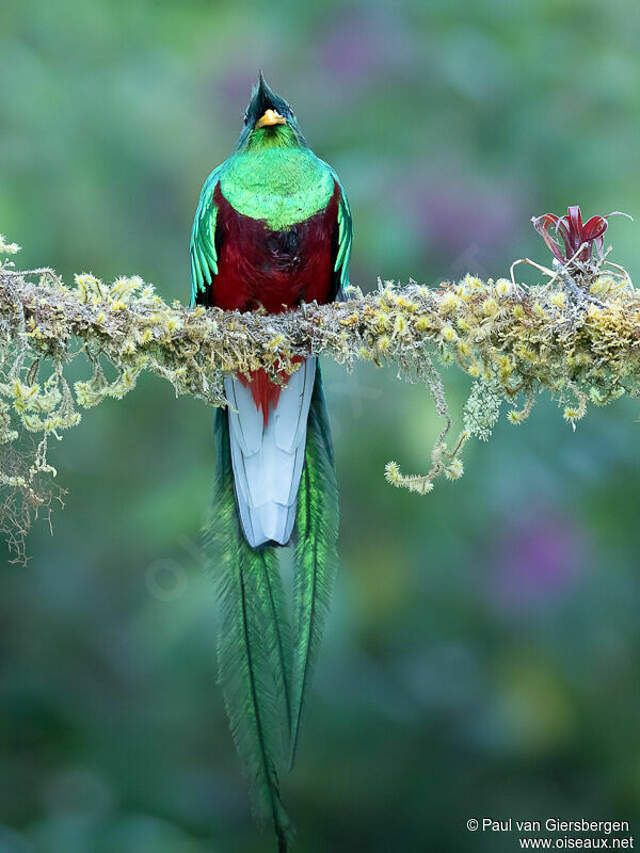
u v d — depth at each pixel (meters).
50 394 6.83
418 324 6.94
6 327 6.72
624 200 11.23
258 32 12.04
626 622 11.02
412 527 10.76
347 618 10.52
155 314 6.92
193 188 11.55
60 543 11.91
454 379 10.24
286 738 6.70
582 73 11.71
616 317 6.75
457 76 11.45
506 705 11.13
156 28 12.14
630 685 11.19
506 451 10.62
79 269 11.02
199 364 7.04
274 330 7.10
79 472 11.66
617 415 10.82
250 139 8.08
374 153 11.45
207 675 10.82
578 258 6.95
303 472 7.46
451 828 11.45
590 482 10.73
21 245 10.66
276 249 7.91
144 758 11.96
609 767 11.38
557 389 6.98
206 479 10.88
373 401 10.53
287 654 6.97
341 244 8.12
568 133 11.48
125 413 11.59
